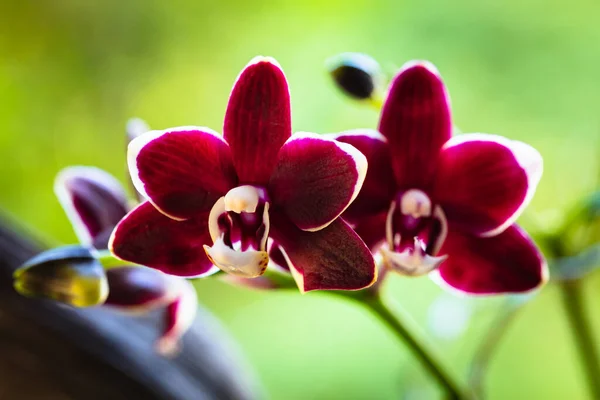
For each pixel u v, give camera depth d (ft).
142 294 1.23
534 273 1.20
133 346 1.50
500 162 1.17
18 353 1.46
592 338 1.40
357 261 1.12
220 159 1.14
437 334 1.51
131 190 1.23
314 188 1.13
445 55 2.20
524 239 1.20
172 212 1.15
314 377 2.20
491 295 1.21
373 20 2.24
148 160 1.13
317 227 1.13
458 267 1.22
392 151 1.18
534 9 2.20
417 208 1.18
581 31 2.17
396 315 1.24
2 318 1.44
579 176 1.98
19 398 1.47
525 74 2.18
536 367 2.15
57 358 1.47
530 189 1.16
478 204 1.19
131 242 1.15
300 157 1.13
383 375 2.15
